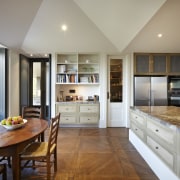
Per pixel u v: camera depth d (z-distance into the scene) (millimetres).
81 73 5316
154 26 3666
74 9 3449
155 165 2441
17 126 2287
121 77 5297
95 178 2336
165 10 3041
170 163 2033
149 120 2705
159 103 4977
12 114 4633
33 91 5848
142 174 2447
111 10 3197
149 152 2680
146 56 5027
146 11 3006
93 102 5102
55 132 2357
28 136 1967
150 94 4973
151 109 3236
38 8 3369
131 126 3803
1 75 4391
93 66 5484
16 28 3709
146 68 5020
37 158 2109
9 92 4496
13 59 4707
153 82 4977
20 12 3271
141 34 4020
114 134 4465
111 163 2793
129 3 2887
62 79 5211
